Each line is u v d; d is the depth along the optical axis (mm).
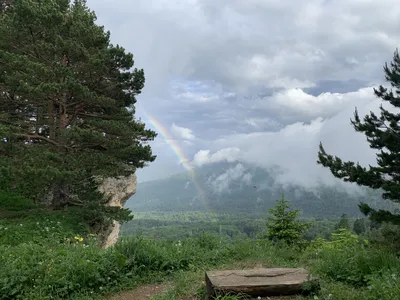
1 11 18828
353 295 4781
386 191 9258
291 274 5523
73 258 6320
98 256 6785
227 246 8922
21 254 6590
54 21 13648
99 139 12977
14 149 12125
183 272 6809
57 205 14219
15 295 5113
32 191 14523
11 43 13875
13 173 11328
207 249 8750
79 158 12641
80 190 13852
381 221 9109
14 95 15273
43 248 7289
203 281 6078
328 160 10547
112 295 5703
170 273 6824
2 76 13344
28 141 14750
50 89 12016
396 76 9836
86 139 12984
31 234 10531
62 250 6953
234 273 5480
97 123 13539
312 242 13633
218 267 7281
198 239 9211
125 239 7555
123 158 13930
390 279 4688
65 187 14430
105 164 13500
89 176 13586
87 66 13688
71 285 5438
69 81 12266
